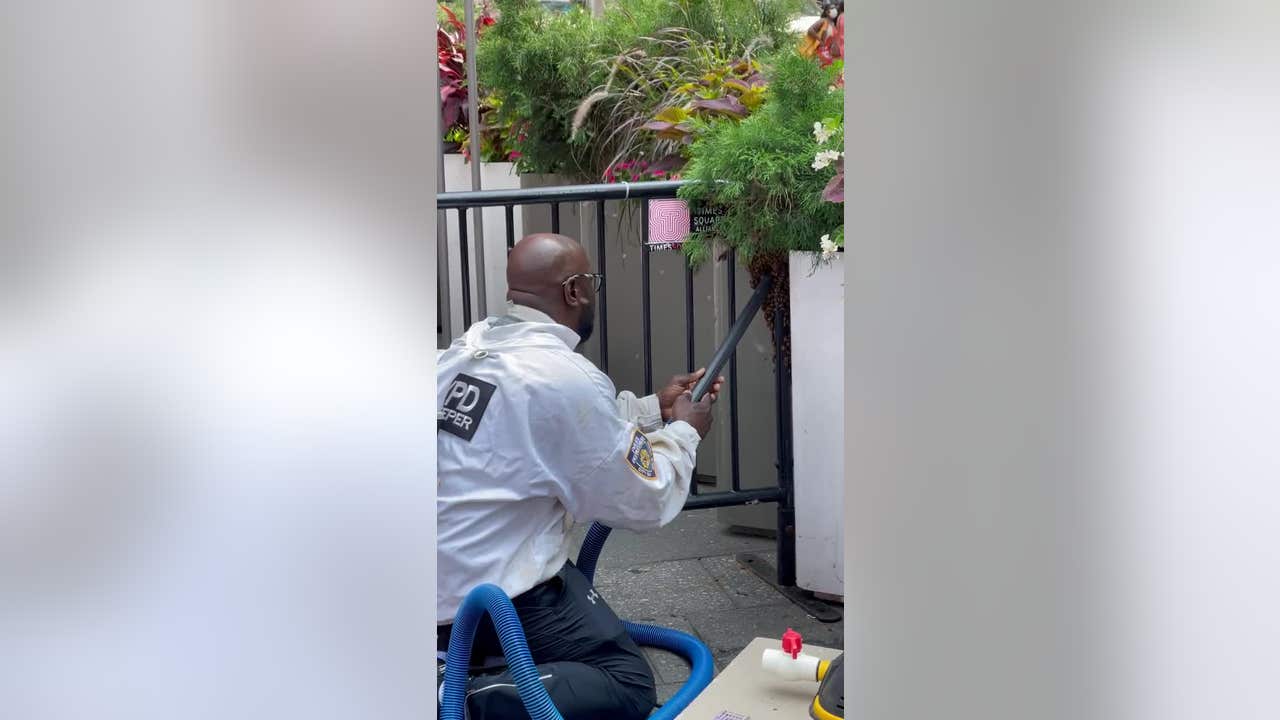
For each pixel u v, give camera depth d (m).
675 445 2.73
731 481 3.67
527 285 2.67
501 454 2.43
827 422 3.14
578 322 2.71
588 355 4.80
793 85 3.17
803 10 4.48
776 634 3.13
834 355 3.10
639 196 3.31
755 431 3.72
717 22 4.48
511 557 2.45
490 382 2.46
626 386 4.75
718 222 3.24
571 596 2.53
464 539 2.43
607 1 4.80
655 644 2.94
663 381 4.64
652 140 4.15
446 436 2.46
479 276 4.32
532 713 2.05
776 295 3.32
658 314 4.61
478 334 2.59
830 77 3.25
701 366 4.55
